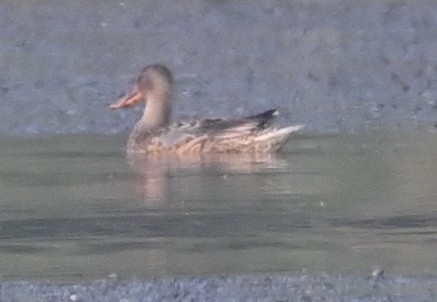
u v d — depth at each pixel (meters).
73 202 16.47
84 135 21.11
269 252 14.30
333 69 26.77
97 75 26.25
